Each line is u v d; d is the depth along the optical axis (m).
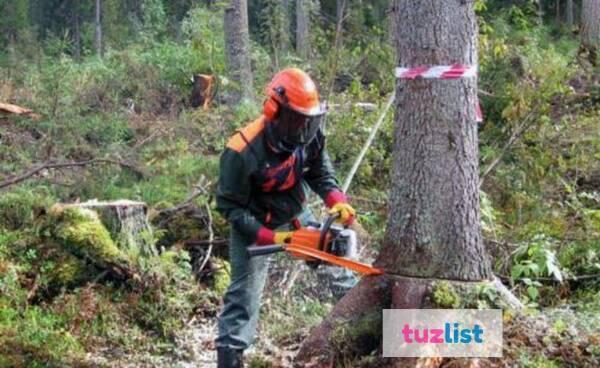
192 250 6.66
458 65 4.39
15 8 25.41
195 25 15.16
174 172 8.39
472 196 4.50
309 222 4.56
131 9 27.59
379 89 10.21
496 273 6.12
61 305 5.41
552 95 9.16
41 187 7.21
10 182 6.84
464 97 4.43
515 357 4.34
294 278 5.98
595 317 4.83
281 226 4.43
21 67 14.45
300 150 4.27
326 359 4.55
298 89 4.05
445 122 4.41
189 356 5.15
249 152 4.15
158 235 6.48
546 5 27.14
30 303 5.52
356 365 4.46
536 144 8.44
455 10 4.38
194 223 6.80
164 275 5.75
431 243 4.45
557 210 7.43
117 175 8.14
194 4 19.25
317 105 4.10
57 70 12.15
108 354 5.13
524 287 6.00
